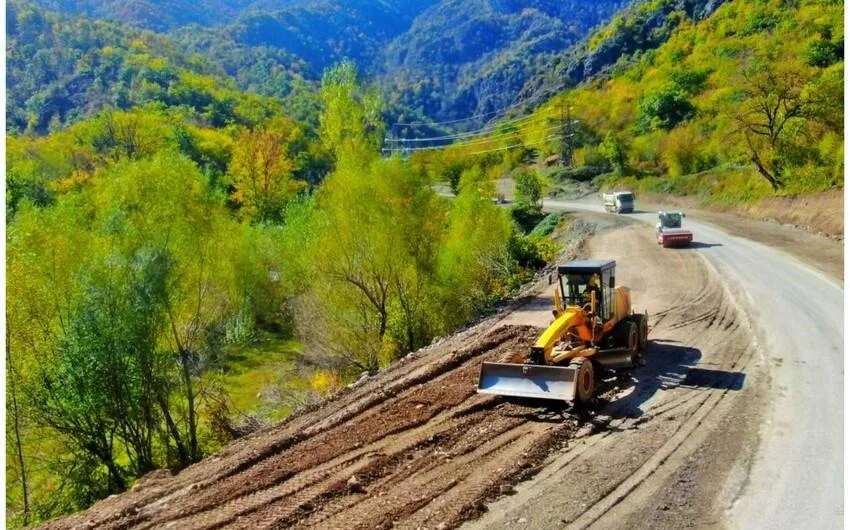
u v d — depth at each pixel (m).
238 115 113.44
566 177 78.94
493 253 29.88
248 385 24.23
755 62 60.75
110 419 18.25
